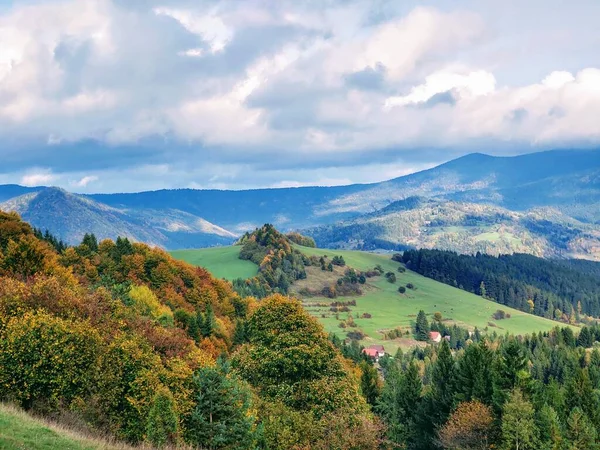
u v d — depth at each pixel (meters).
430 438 75.62
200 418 37.28
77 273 105.94
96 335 40.09
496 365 74.00
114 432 35.22
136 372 39.66
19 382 35.91
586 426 64.81
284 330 59.03
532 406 64.69
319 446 46.03
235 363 59.72
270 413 47.78
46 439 26.44
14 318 39.34
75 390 36.91
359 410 54.16
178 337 55.88
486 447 63.75
